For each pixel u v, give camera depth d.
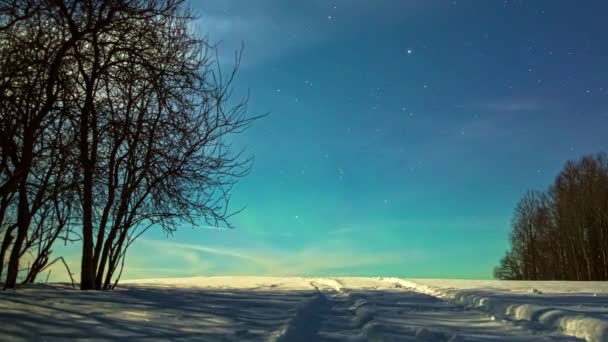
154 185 8.00
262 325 4.67
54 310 4.71
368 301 7.39
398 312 6.14
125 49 6.86
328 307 6.96
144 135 7.59
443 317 5.71
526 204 40.50
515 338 4.26
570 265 35.91
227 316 5.20
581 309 6.02
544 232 38.84
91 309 4.98
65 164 6.46
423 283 12.72
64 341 3.47
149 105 7.82
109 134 7.38
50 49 6.02
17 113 5.53
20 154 6.17
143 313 5.00
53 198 7.07
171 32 7.67
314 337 4.39
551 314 5.16
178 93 7.56
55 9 5.74
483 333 4.53
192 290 9.46
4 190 5.54
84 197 7.49
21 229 6.98
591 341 4.09
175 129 7.62
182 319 4.79
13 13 5.30
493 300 6.61
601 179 34.53
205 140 8.07
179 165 7.82
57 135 6.14
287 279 16.41
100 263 8.34
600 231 33.59
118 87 7.45
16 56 5.44
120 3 6.34
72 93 6.40
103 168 7.63
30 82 5.69
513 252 41.78
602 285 12.30
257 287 11.41
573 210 34.91
